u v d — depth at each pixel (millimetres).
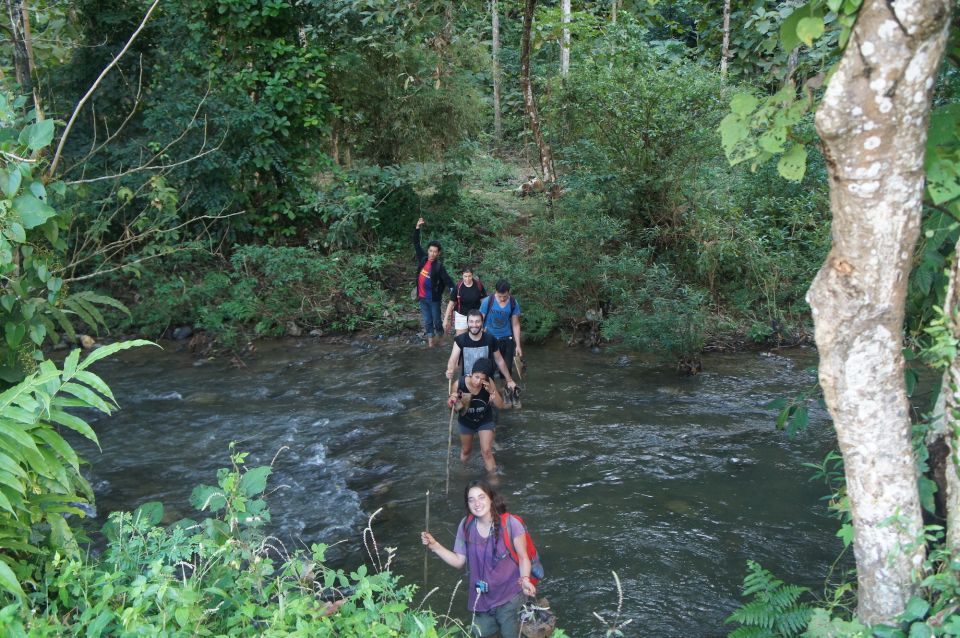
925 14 2678
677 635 4902
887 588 3256
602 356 11570
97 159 14227
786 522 6367
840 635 3279
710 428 8547
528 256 13453
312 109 14922
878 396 3131
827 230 12938
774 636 4031
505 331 9492
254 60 14742
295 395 9961
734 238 13125
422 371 10953
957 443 3193
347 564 5801
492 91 23406
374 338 12695
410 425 8828
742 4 6980
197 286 12969
